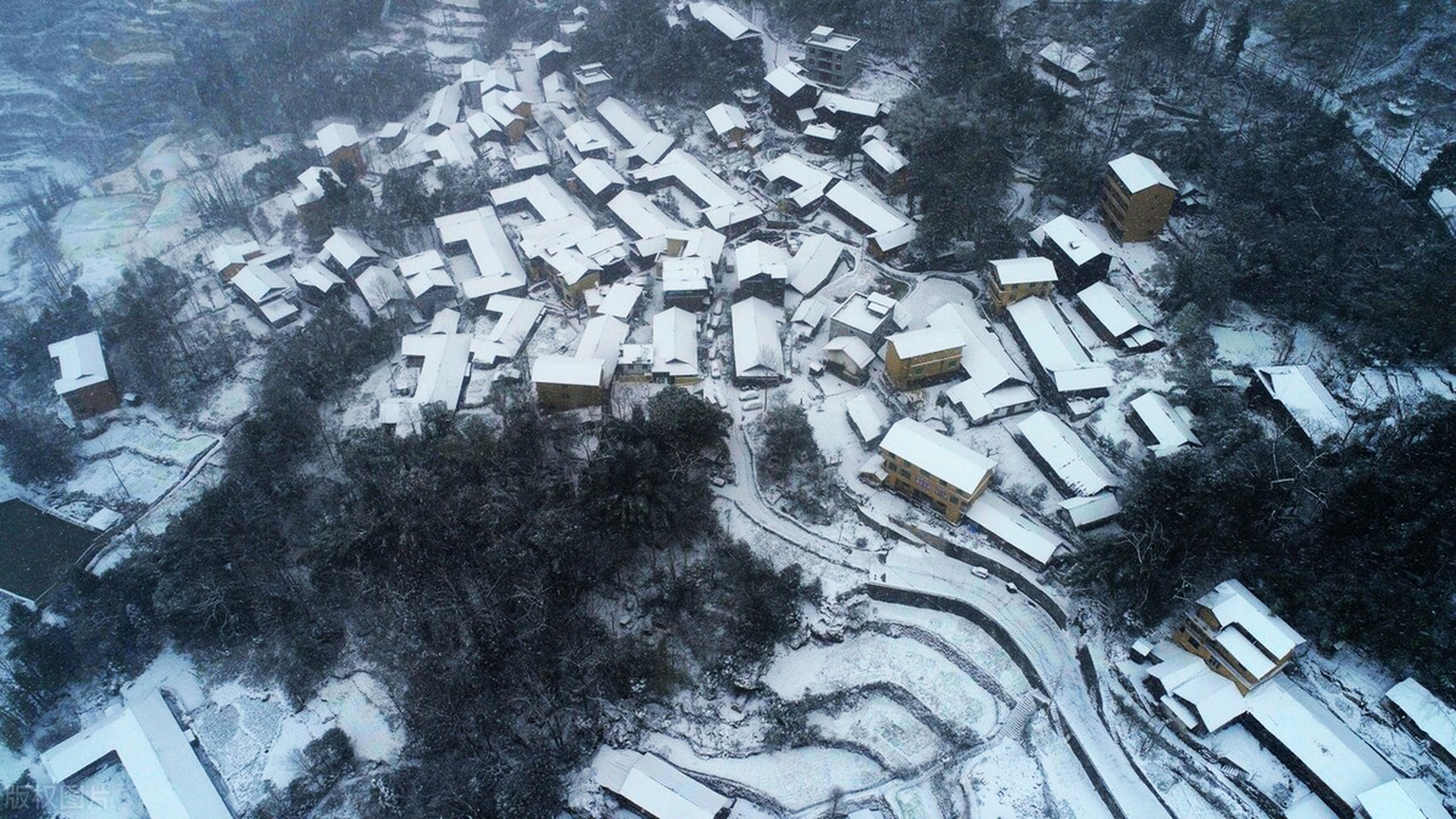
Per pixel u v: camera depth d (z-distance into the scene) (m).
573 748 81.38
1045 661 80.12
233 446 107.88
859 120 137.12
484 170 149.12
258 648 93.06
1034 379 101.75
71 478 115.31
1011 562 86.50
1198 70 129.12
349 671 90.56
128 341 127.25
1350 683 72.19
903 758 78.31
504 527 86.69
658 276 125.06
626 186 140.62
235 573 95.12
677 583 86.88
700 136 148.00
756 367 105.19
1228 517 75.56
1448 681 68.25
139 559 95.94
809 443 95.25
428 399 108.88
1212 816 68.50
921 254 116.25
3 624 98.50
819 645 85.62
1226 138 115.75
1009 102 125.88
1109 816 70.81
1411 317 87.06
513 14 196.12
